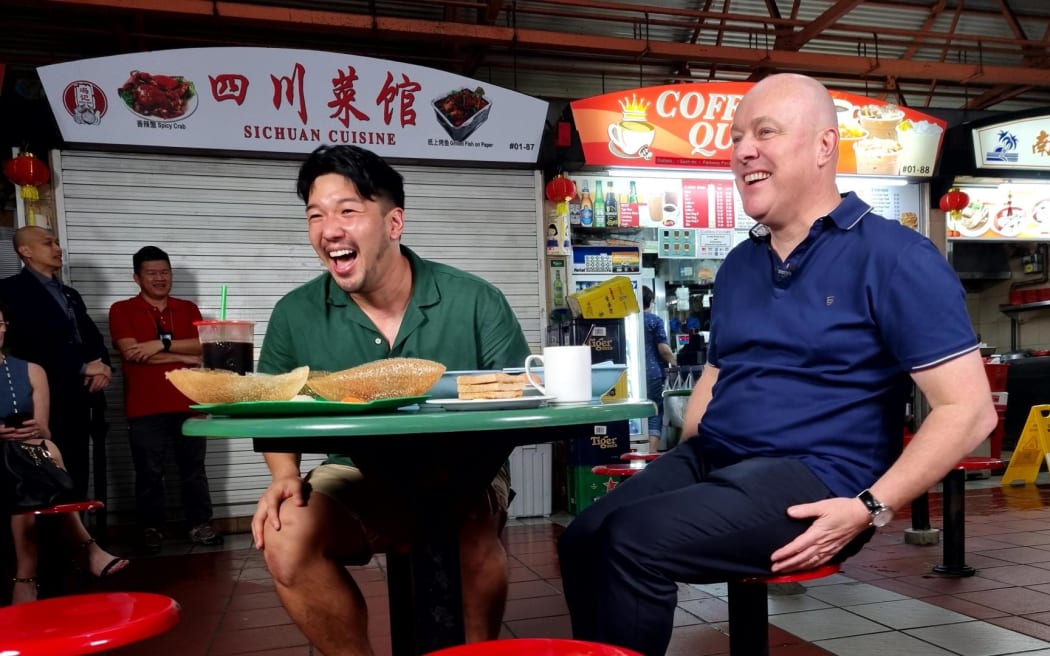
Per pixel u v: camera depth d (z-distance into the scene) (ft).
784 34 22.75
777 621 9.66
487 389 4.80
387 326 6.63
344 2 20.72
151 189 17.42
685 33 23.82
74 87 16.29
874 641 8.80
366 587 12.14
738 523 4.66
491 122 18.80
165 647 9.38
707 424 5.81
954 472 11.62
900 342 4.96
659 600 4.68
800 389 5.28
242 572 13.50
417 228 19.03
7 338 14.05
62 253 16.70
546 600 10.98
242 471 17.81
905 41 25.20
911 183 23.03
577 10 22.21
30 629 3.68
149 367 15.71
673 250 22.65
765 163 5.51
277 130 17.49
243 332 5.11
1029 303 31.17
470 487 4.63
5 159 16.84
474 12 21.40
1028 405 28.66
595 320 17.37
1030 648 8.43
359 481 6.02
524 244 19.77
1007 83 24.89
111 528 16.94
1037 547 13.35
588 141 19.52
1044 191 24.56
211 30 20.54
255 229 18.04
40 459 9.51
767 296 5.66
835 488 4.99
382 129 18.11
